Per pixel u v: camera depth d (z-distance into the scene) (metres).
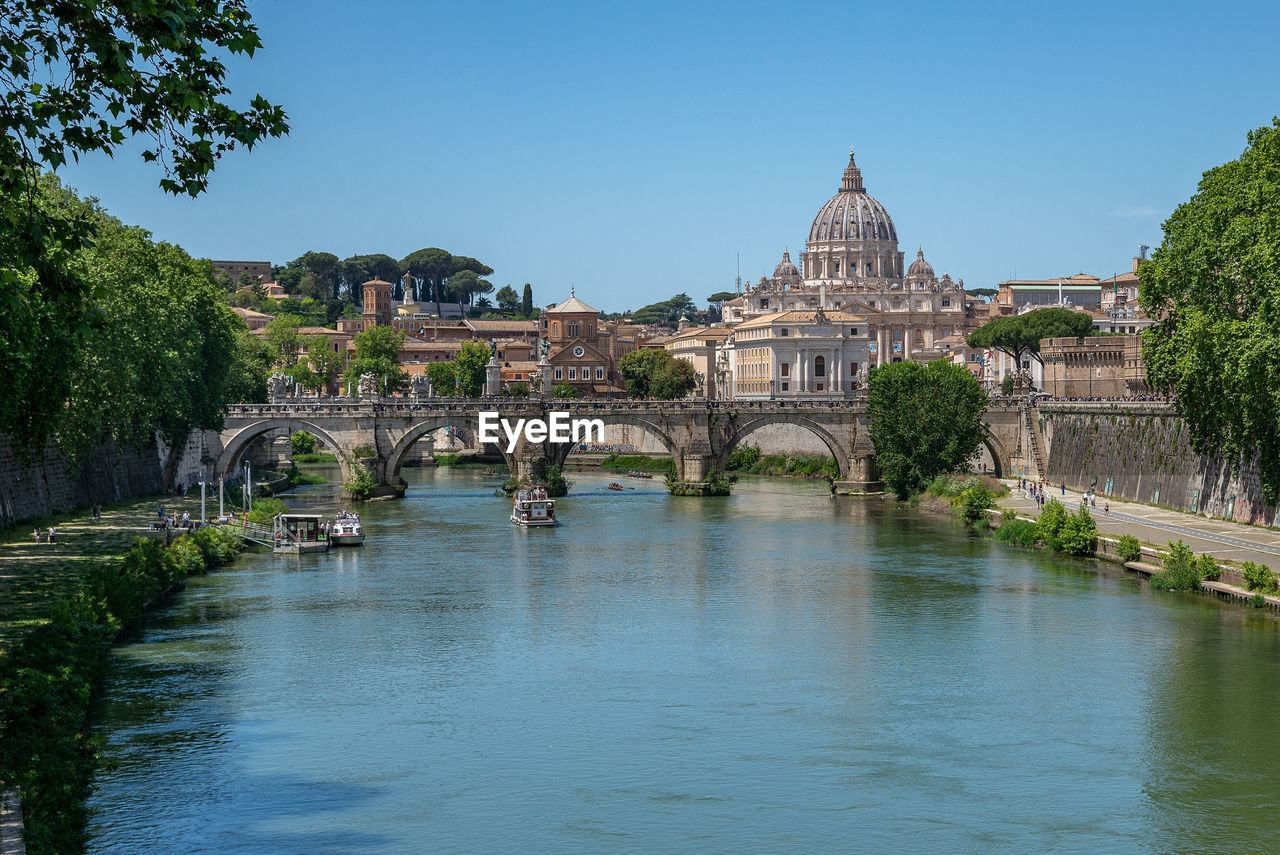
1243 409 102.12
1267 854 50.94
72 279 38.09
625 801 56.34
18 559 93.56
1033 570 109.38
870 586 103.12
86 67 34.50
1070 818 54.41
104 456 136.62
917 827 53.56
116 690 71.12
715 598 99.12
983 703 70.00
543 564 116.25
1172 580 97.62
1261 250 94.56
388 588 103.31
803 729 65.81
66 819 50.53
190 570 107.44
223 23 35.66
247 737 63.88
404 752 62.25
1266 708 68.31
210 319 156.50
